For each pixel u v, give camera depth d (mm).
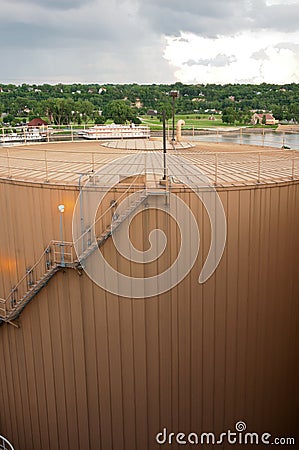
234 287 14609
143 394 15023
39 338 15586
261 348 15453
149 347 14633
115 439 15547
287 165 17875
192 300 14414
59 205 14281
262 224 14523
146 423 15258
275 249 14992
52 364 15617
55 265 14164
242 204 14078
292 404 16750
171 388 14992
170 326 14508
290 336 16062
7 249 15727
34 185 14555
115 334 14641
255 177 14906
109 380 15078
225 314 14727
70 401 15695
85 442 15867
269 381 15922
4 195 15359
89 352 14992
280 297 15477
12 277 15781
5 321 15609
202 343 14781
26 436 17047
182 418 15273
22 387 16578
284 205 14836
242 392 15523
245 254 14484
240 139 28125
